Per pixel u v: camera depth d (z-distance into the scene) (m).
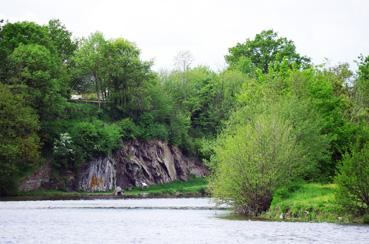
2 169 96.38
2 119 98.06
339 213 49.66
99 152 116.19
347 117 78.62
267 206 58.34
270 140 56.88
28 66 110.81
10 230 44.38
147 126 133.88
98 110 128.88
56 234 42.12
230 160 57.19
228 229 44.72
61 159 112.19
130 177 123.50
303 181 64.56
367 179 47.41
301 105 67.69
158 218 56.59
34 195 100.31
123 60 132.38
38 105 111.31
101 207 73.94
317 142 65.06
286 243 35.88
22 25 122.62
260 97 80.94
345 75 87.06
